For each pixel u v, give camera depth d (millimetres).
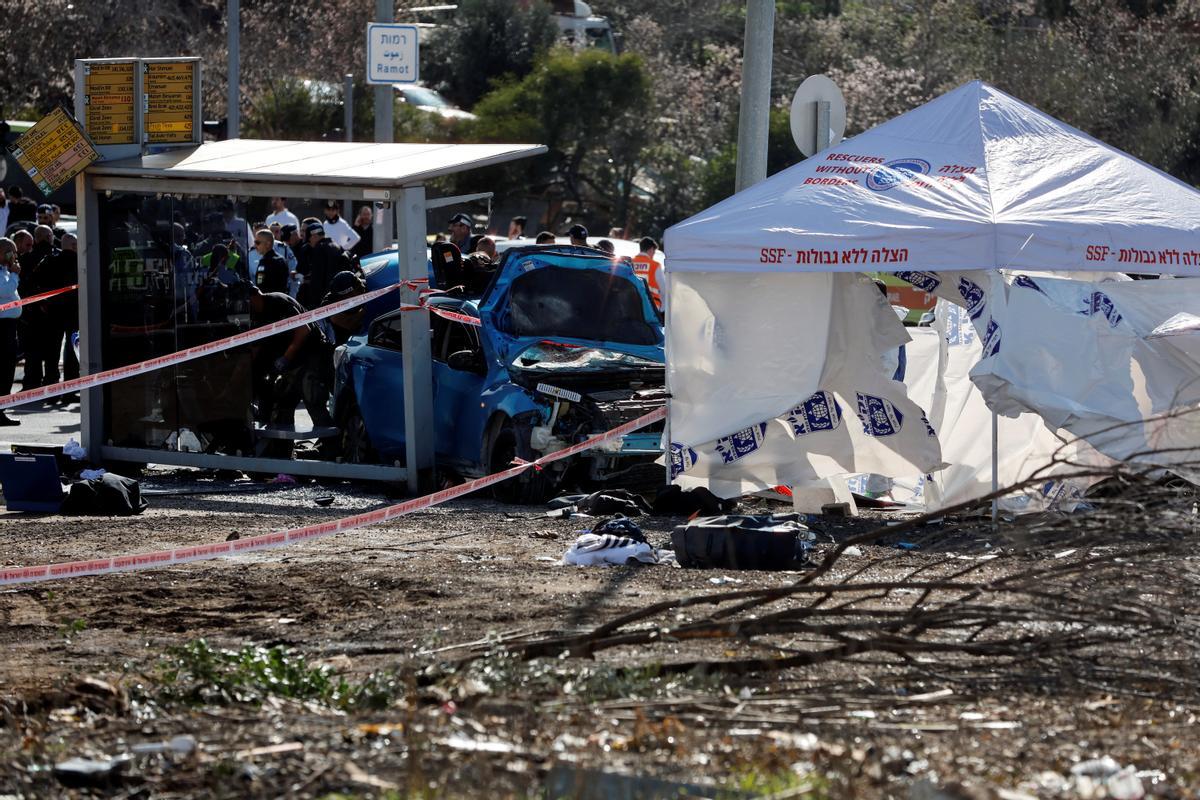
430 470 35062
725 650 17344
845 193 29766
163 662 16969
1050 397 27344
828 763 12461
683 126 147750
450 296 36750
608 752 12984
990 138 30875
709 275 30219
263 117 114125
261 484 37000
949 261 28141
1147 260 28219
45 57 119188
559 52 129750
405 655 17484
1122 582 16812
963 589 16547
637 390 33562
